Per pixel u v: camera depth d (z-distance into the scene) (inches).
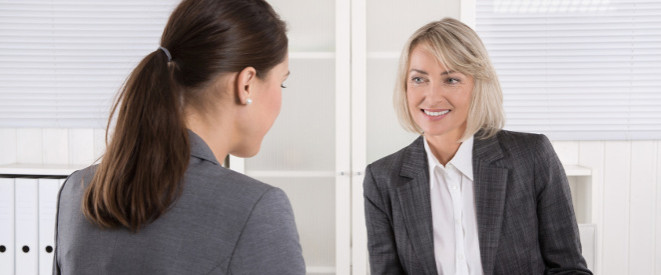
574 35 109.6
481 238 54.3
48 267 95.5
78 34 108.9
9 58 109.0
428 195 56.7
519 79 110.6
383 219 59.3
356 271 93.1
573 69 110.2
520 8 109.7
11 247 95.3
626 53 109.7
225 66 30.1
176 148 28.6
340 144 92.2
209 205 28.2
